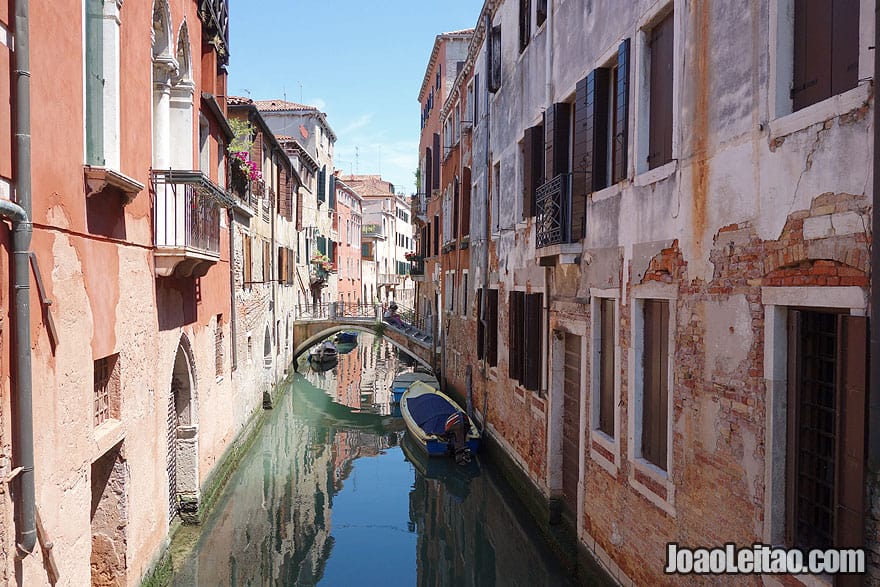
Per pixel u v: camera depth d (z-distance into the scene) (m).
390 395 24.14
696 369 5.57
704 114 5.45
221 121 11.56
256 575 9.14
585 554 8.14
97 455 5.83
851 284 3.84
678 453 5.85
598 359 7.98
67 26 5.16
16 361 4.34
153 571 7.74
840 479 3.96
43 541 4.71
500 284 13.48
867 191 3.71
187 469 9.80
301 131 33.81
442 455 15.17
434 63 26.84
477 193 16.20
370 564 9.88
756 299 4.74
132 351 6.94
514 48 12.35
